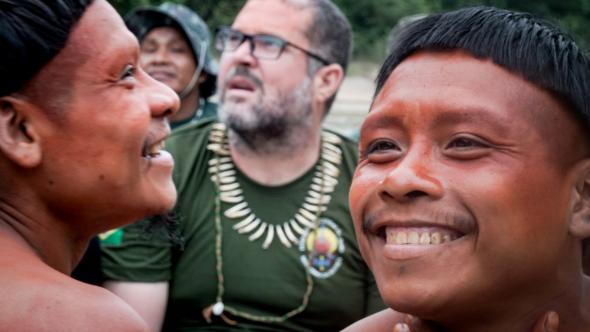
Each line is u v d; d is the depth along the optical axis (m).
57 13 1.23
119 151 1.29
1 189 1.27
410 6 13.48
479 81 1.13
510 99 1.13
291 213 2.38
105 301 1.15
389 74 1.26
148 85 1.36
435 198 1.11
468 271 1.11
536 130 1.13
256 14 2.59
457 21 1.21
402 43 1.25
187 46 3.37
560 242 1.16
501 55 1.15
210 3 9.81
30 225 1.28
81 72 1.26
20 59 1.20
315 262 2.34
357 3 13.48
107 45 1.29
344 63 2.78
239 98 2.45
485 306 1.16
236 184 2.40
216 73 3.56
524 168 1.11
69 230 1.34
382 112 1.18
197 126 2.54
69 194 1.29
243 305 2.32
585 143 1.18
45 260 1.31
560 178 1.15
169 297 2.35
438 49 1.18
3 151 1.24
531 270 1.14
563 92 1.15
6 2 1.20
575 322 1.24
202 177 2.41
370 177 1.19
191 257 2.33
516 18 1.22
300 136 2.43
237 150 2.43
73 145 1.27
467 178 1.11
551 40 1.19
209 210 2.37
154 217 1.92
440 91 1.13
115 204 1.32
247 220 2.36
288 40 2.54
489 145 1.12
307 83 2.54
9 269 1.15
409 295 1.12
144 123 1.31
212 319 2.33
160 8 3.49
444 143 1.13
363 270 2.38
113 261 2.28
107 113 1.28
